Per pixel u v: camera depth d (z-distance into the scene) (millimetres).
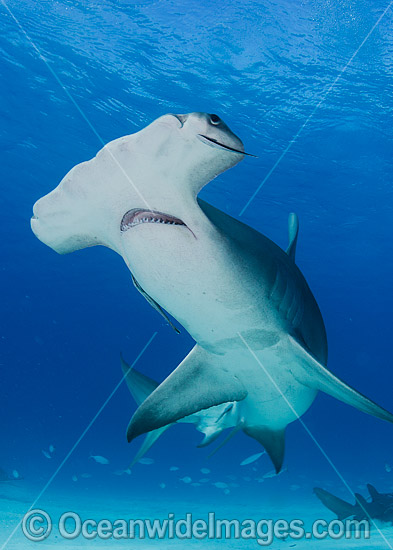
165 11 13109
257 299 2865
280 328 3115
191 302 2740
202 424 4875
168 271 2566
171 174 2215
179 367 3404
